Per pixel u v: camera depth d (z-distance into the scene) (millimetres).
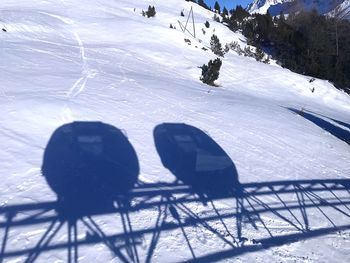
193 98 11102
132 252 4027
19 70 10227
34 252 3766
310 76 29109
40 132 6348
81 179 5191
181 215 4891
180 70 19328
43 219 4250
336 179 7461
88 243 4020
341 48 38562
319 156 8672
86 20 25375
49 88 8898
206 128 8461
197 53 23344
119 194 5035
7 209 4305
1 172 4984
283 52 33438
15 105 7211
